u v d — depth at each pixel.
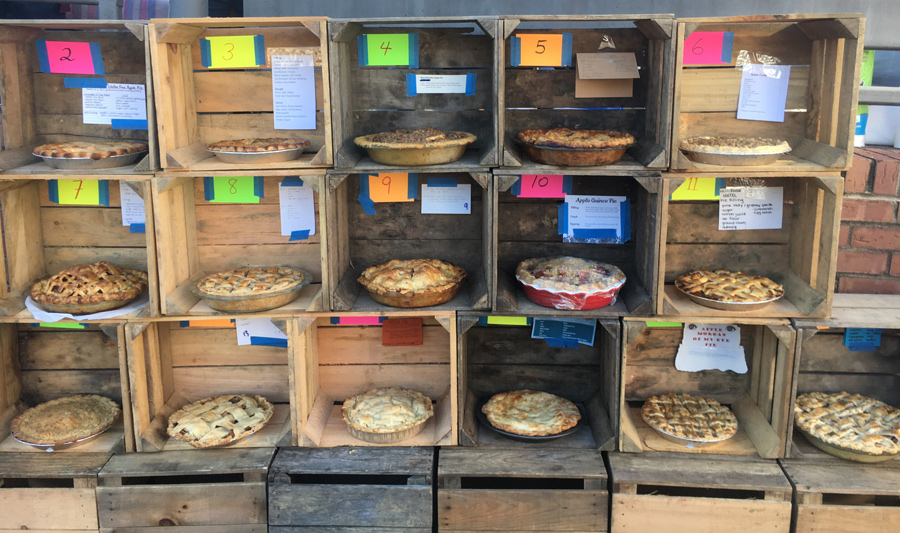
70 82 2.78
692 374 3.00
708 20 2.33
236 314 2.62
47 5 3.42
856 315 2.59
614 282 2.59
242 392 3.06
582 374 3.01
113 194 2.86
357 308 2.63
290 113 2.76
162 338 2.91
